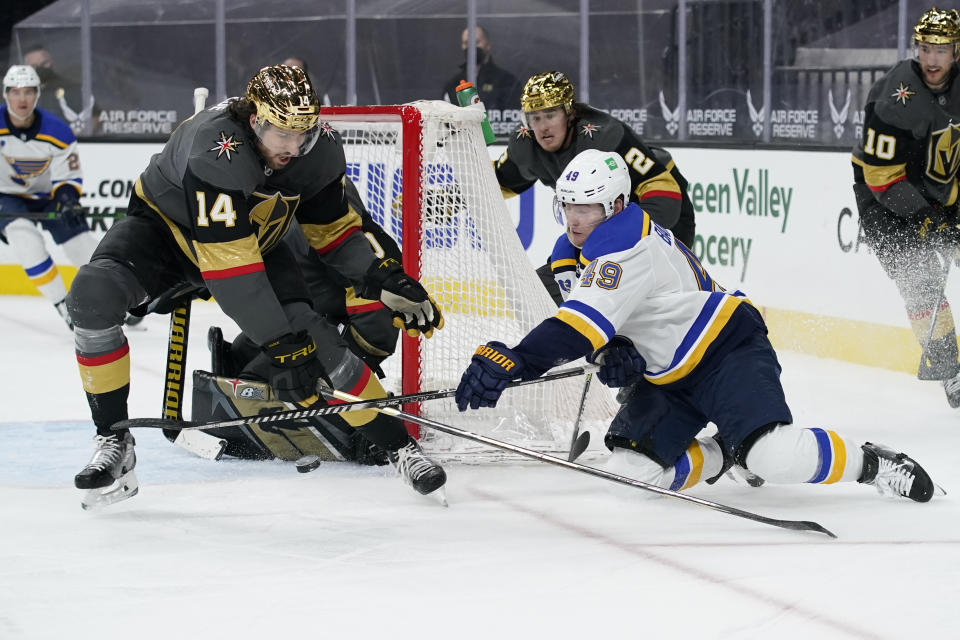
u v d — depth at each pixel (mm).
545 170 12945
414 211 11516
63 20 27141
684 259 9586
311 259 12281
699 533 9008
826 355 18156
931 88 14188
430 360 11789
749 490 10359
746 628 7062
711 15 21516
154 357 18078
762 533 9000
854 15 19250
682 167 20516
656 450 9617
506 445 9055
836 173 17766
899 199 14523
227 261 8820
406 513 9594
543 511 9648
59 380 16234
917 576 7973
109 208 24797
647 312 9352
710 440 9984
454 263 11938
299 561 8352
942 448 12109
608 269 8984
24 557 8430
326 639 6906
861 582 7859
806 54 20016
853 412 14039
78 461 11508
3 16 27172
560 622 7164
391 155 13414
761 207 19172
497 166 13586
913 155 14586
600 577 7984
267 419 9219
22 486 10508
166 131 27188
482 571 8117
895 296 16859
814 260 18266
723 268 20031
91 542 8797
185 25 26688
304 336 8961
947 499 9977
